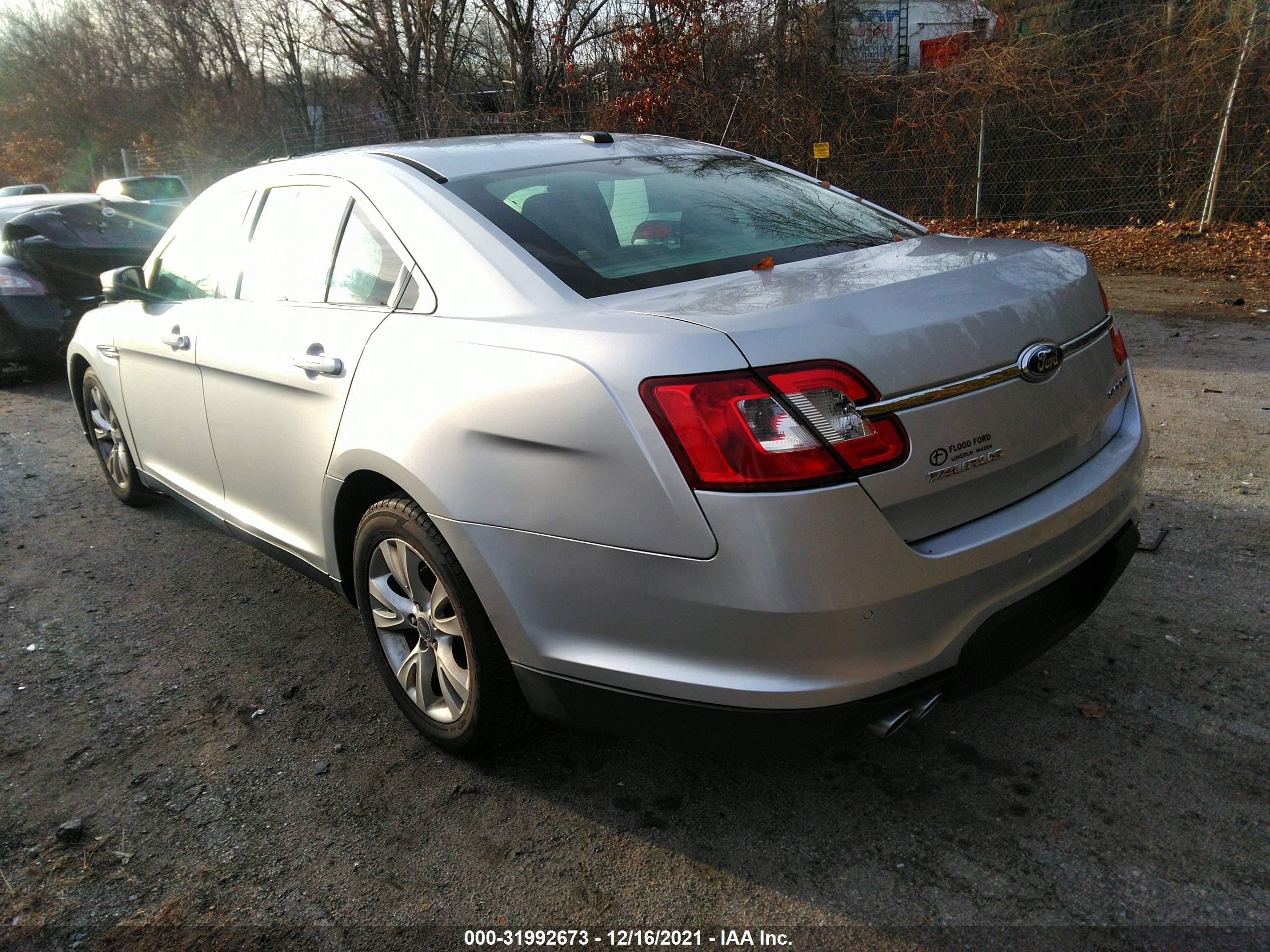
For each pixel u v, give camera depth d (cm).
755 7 1238
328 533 285
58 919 218
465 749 260
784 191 313
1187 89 1009
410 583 259
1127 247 1001
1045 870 213
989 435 204
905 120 1171
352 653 333
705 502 188
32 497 518
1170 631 306
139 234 791
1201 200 1019
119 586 398
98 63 3080
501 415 218
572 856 229
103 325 436
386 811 248
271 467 308
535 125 1464
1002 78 1101
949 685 208
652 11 1287
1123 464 241
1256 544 362
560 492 208
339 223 295
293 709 299
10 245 743
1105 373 244
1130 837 221
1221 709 265
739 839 231
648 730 214
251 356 305
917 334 196
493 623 230
